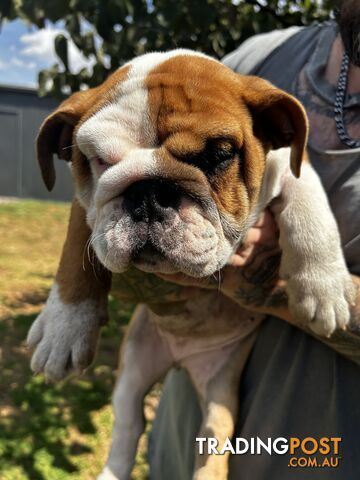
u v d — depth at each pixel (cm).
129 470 37
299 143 28
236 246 28
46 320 33
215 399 33
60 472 57
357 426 27
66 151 32
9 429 62
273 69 34
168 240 25
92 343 32
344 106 29
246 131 27
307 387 29
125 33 53
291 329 30
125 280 30
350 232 29
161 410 41
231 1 57
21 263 125
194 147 25
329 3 58
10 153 218
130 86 27
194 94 26
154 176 25
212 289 32
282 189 30
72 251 33
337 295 28
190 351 35
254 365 33
